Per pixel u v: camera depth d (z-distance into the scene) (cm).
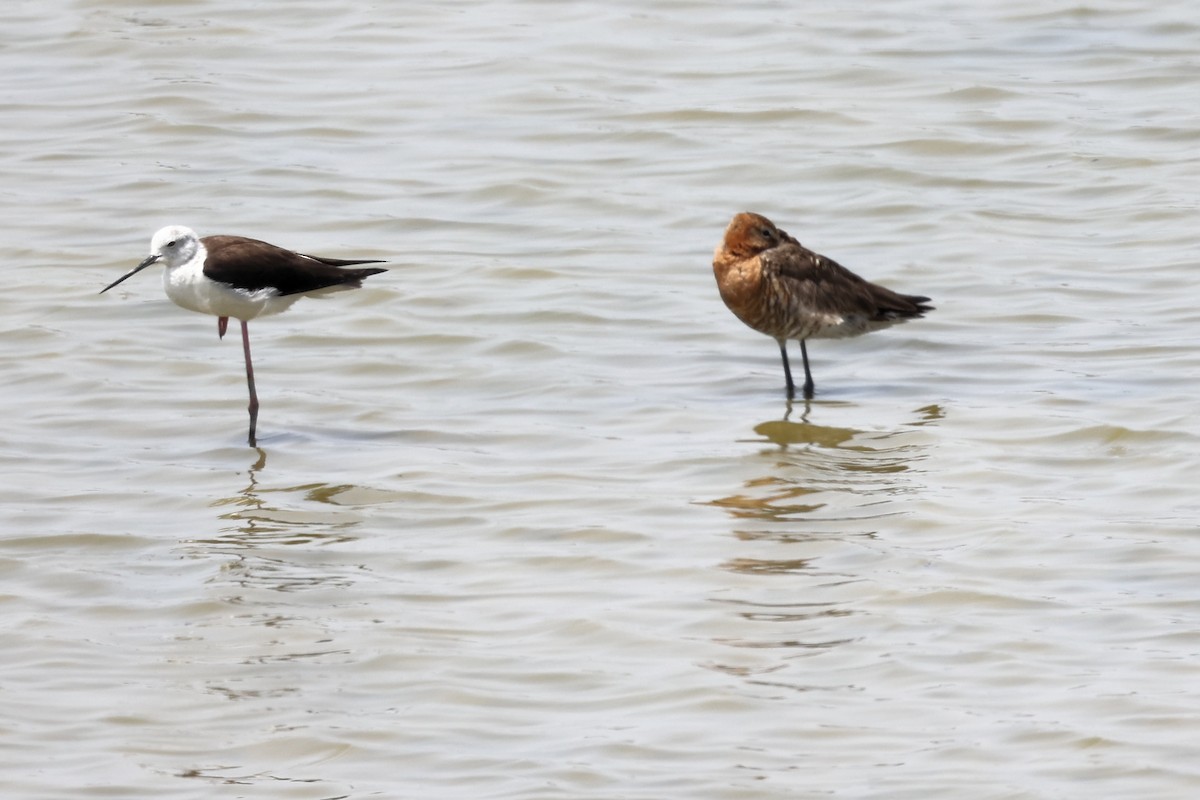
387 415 1650
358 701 1105
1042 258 2027
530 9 2969
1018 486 1429
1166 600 1213
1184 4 2891
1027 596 1225
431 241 2138
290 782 1012
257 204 2252
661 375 1747
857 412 1622
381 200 2262
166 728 1076
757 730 1057
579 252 2098
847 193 2262
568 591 1262
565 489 1454
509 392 1712
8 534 1380
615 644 1176
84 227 2175
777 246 1648
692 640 1177
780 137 2436
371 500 1442
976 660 1137
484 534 1370
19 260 2075
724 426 1596
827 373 1742
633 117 2516
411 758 1035
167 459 1543
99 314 1922
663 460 1514
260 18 2930
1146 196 2198
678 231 2166
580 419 1630
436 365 1783
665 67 2695
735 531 1356
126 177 2336
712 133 2461
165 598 1259
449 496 1445
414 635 1195
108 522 1403
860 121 2472
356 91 2631
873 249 2080
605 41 2805
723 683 1113
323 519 1404
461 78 2672
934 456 1500
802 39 2797
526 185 2303
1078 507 1380
